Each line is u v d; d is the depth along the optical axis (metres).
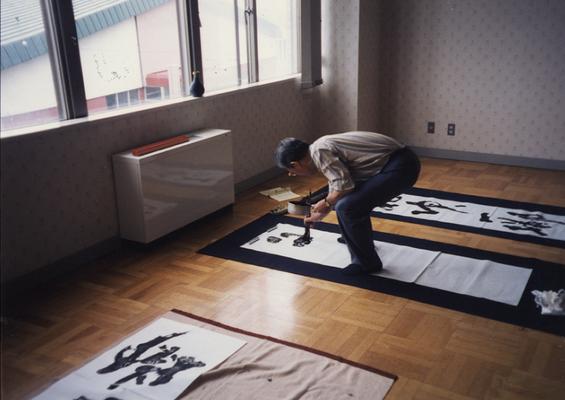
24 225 2.98
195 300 2.91
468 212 4.12
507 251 3.45
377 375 2.27
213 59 4.31
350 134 2.91
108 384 2.24
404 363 2.36
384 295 2.93
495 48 5.16
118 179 3.43
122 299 2.94
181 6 3.96
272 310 2.80
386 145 2.88
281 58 5.13
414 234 3.73
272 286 3.05
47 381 2.28
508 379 2.25
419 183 4.85
